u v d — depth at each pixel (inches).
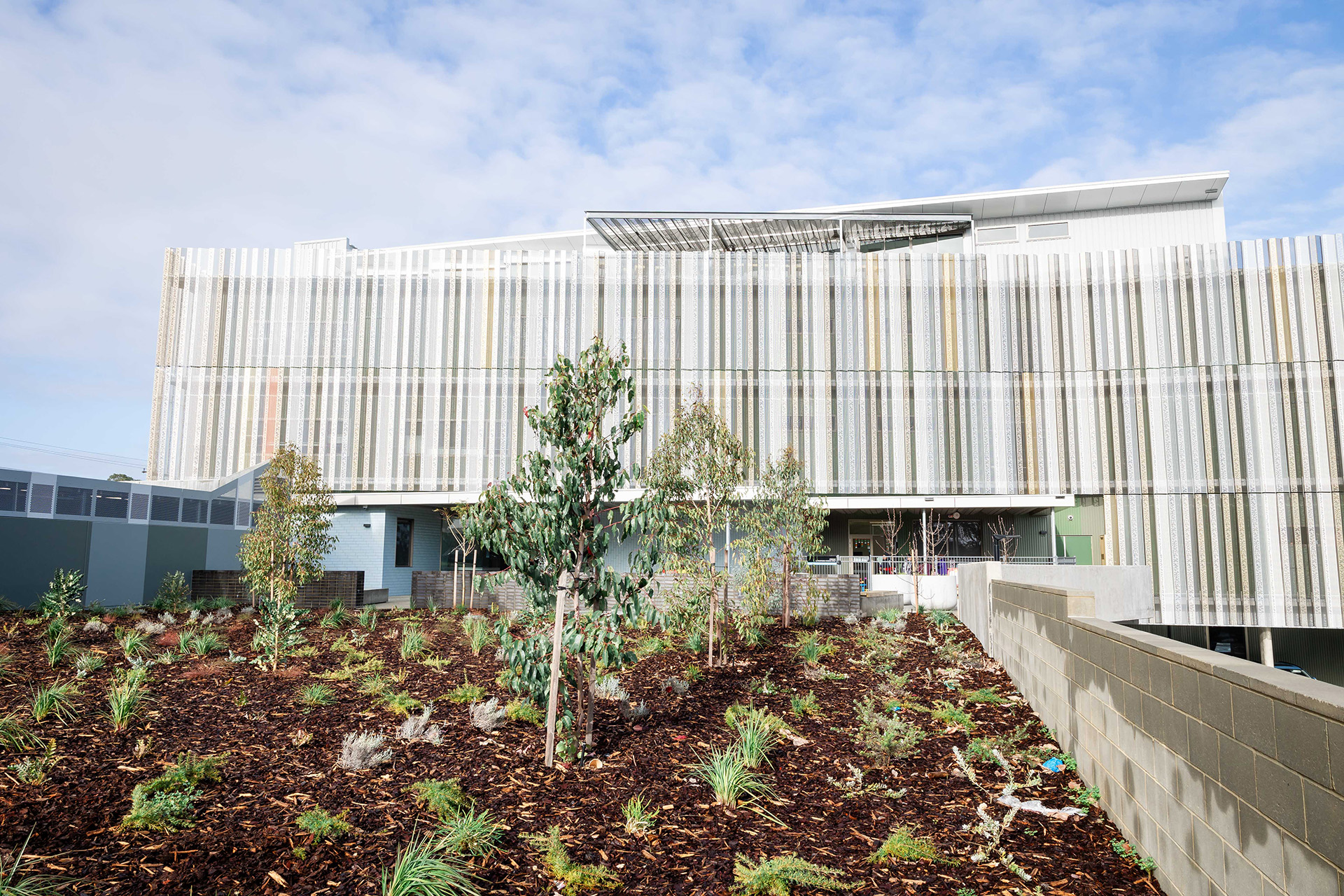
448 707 346.0
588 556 300.0
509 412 1136.2
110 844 195.8
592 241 1427.2
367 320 1152.2
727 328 1157.1
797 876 195.0
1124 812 227.9
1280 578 1049.5
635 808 235.8
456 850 201.3
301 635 505.0
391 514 1088.2
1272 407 1078.4
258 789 238.8
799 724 342.3
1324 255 1086.4
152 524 786.2
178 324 1145.4
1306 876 133.2
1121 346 1126.4
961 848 224.5
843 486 1120.8
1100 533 1096.8
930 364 1144.2
